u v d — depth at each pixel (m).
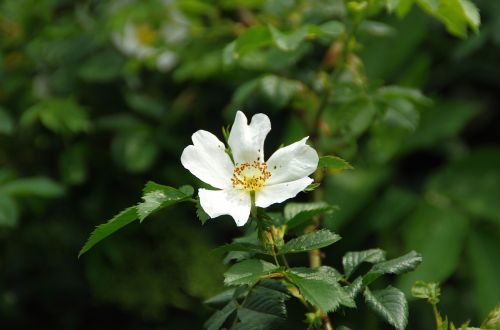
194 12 0.72
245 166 0.44
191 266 0.66
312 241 0.42
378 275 0.44
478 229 0.74
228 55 0.55
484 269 0.72
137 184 0.72
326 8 0.64
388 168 0.74
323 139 0.61
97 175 0.72
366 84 0.61
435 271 0.70
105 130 0.72
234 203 0.43
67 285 0.73
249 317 0.43
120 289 0.70
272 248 0.43
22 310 0.74
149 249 0.70
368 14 0.56
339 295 0.40
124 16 0.73
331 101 0.59
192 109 0.73
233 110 0.68
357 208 0.70
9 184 0.65
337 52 0.63
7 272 0.73
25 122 0.68
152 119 0.73
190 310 0.70
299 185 0.43
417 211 0.73
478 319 0.71
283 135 0.72
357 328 0.70
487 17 0.74
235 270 0.41
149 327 0.73
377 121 0.61
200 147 0.44
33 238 0.73
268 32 0.53
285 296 0.44
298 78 0.68
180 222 0.70
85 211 0.72
